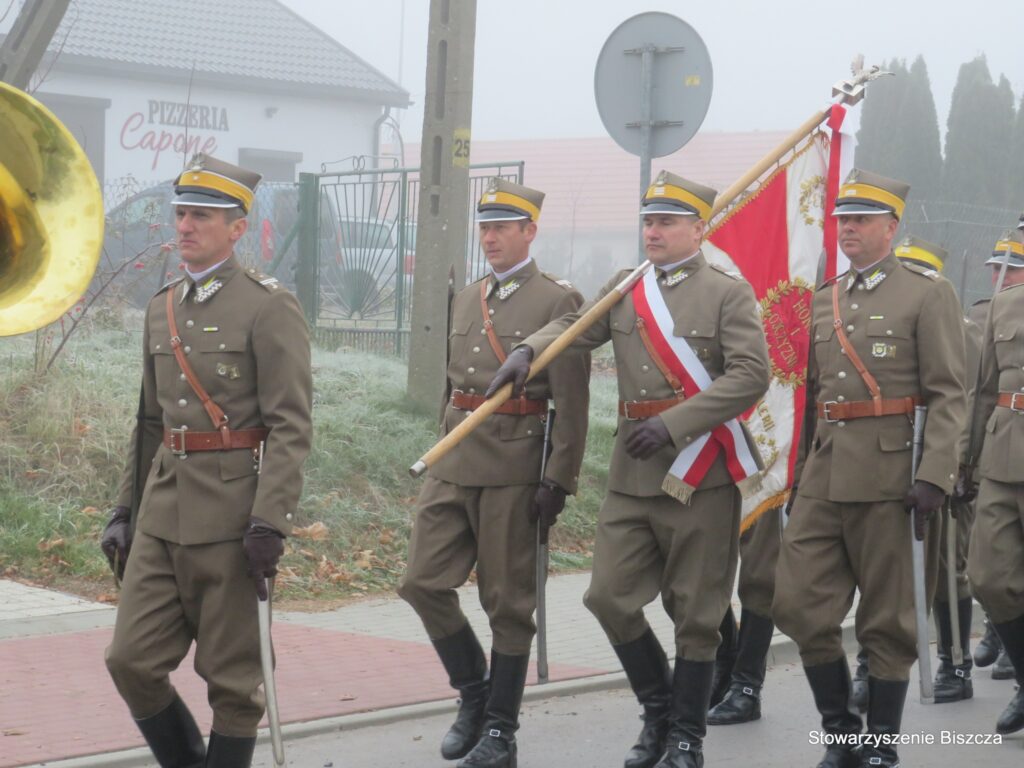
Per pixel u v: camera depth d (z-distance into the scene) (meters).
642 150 11.07
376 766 7.55
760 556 8.68
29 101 4.82
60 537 10.97
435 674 9.12
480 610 10.90
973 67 35.97
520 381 7.15
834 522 7.49
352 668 9.16
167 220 17.89
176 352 6.17
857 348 7.54
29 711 7.96
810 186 8.74
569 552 12.88
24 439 12.00
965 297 21.94
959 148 35.56
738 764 7.80
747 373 7.07
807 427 7.81
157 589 6.12
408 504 12.59
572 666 9.57
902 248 9.62
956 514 9.12
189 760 6.29
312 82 38.88
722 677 8.82
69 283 4.85
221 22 38.75
